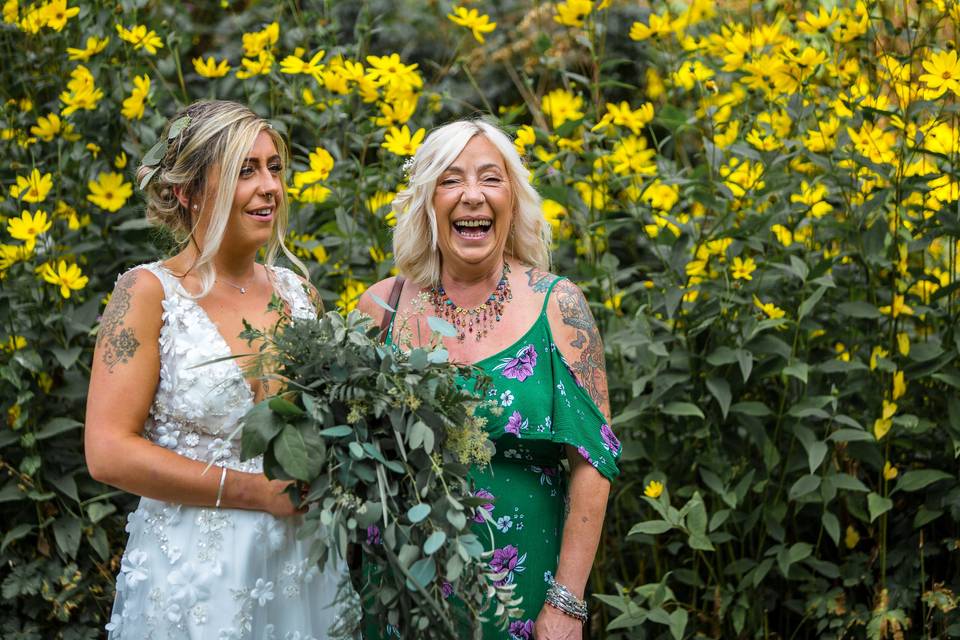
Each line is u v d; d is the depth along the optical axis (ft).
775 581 9.53
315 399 5.90
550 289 7.09
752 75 9.65
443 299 7.20
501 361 6.91
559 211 10.37
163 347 6.27
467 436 6.08
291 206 9.81
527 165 9.64
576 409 6.89
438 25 16.67
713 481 8.95
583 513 6.88
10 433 8.87
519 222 7.36
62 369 9.48
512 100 16.07
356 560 6.98
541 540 6.95
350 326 6.15
